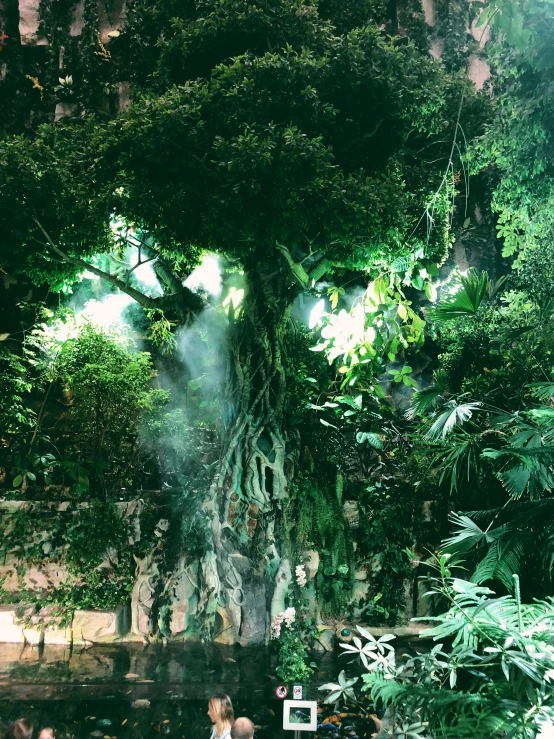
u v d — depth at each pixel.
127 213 8.84
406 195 9.06
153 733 6.58
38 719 6.86
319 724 6.71
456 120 10.18
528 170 9.34
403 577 10.09
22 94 15.07
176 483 11.91
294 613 9.14
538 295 11.45
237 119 8.45
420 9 15.15
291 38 9.30
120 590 9.99
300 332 12.27
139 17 13.40
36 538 10.14
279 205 8.20
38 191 8.86
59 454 11.91
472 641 3.92
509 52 8.98
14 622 9.47
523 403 9.95
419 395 7.47
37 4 15.28
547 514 5.93
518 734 3.33
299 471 10.23
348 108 9.38
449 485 10.81
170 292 11.48
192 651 9.18
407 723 4.58
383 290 9.66
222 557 9.80
